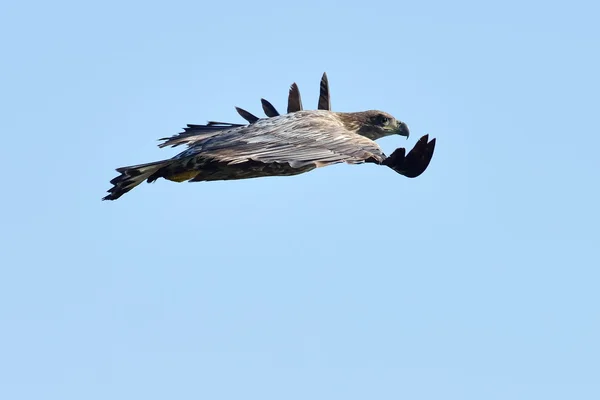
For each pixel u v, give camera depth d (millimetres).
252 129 16094
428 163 13477
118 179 16109
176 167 15953
